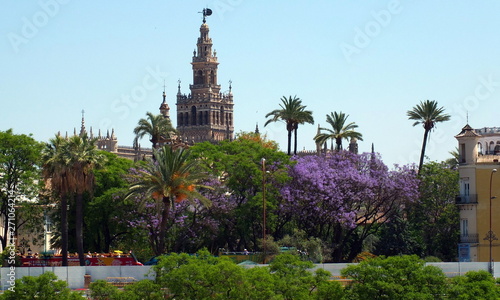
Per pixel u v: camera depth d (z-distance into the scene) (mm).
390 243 163750
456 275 111000
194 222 148625
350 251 165500
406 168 164625
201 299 97438
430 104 176625
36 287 96500
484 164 147375
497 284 105500
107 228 151125
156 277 100750
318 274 102000
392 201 162375
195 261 101188
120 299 97125
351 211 157000
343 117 180750
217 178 157500
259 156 158750
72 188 124938
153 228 144000
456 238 162750
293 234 151875
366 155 165750
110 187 151875
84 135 129500
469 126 149250
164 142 172500
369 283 99625
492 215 146250
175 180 124938
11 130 150750
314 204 155375
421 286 100375
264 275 98562
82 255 127250
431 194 166750
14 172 146875
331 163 166250
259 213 151125
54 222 155125
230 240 155750
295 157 172750
